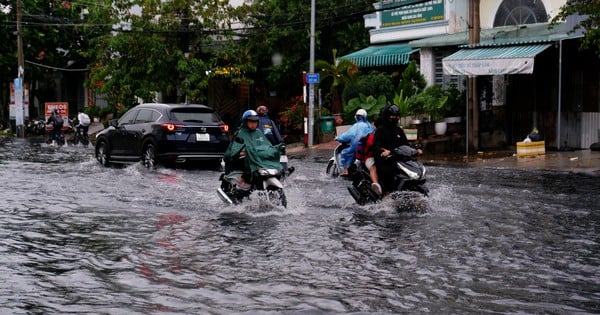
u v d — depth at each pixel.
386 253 8.34
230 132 39.00
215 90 40.31
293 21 33.62
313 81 28.11
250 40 34.53
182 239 9.21
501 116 24.94
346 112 27.75
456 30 27.52
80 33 45.88
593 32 18.11
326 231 9.73
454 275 7.29
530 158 20.64
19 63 40.25
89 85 37.53
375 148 11.60
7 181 15.95
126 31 33.50
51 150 27.73
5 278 7.20
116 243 8.97
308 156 24.95
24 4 43.88
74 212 11.46
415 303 6.30
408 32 29.47
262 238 9.26
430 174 17.39
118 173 18.02
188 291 6.70
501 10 25.97
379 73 29.09
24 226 10.19
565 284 6.95
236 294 6.60
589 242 8.95
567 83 23.03
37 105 51.84
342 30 33.84
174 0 33.69
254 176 11.77
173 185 15.17
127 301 6.36
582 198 12.85
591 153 21.09
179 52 33.19
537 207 11.78
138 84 33.59
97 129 42.44
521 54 20.41
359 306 6.21
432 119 24.83
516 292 6.66
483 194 13.38
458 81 27.27
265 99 38.28
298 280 7.12
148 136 19.00
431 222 10.41
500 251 8.44
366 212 11.37
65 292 6.67
